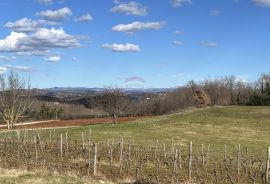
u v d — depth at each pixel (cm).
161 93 11662
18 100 7125
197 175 2592
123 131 5153
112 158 2992
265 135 5041
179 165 2858
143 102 11188
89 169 2516
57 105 11281
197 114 6562
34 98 9556
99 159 2888
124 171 2603
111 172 2566
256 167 2928
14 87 6944
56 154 3133
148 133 5044
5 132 4947
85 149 3347
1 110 6781
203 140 4597
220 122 5906
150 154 3281
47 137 4494
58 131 5147
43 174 2180
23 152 3141
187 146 4084
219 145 4250
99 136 4672
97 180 2238
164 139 4594
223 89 11431
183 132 5184
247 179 2541
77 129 5362
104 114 10644
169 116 6575
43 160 2817
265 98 8762
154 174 2545
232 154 3619
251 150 3953
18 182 1961
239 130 5366
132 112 10831
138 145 3950
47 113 10700
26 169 2453
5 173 2189
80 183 2053
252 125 5688
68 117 10575
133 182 2278
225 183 2427
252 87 11038
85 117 10344
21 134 4741
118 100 7275
